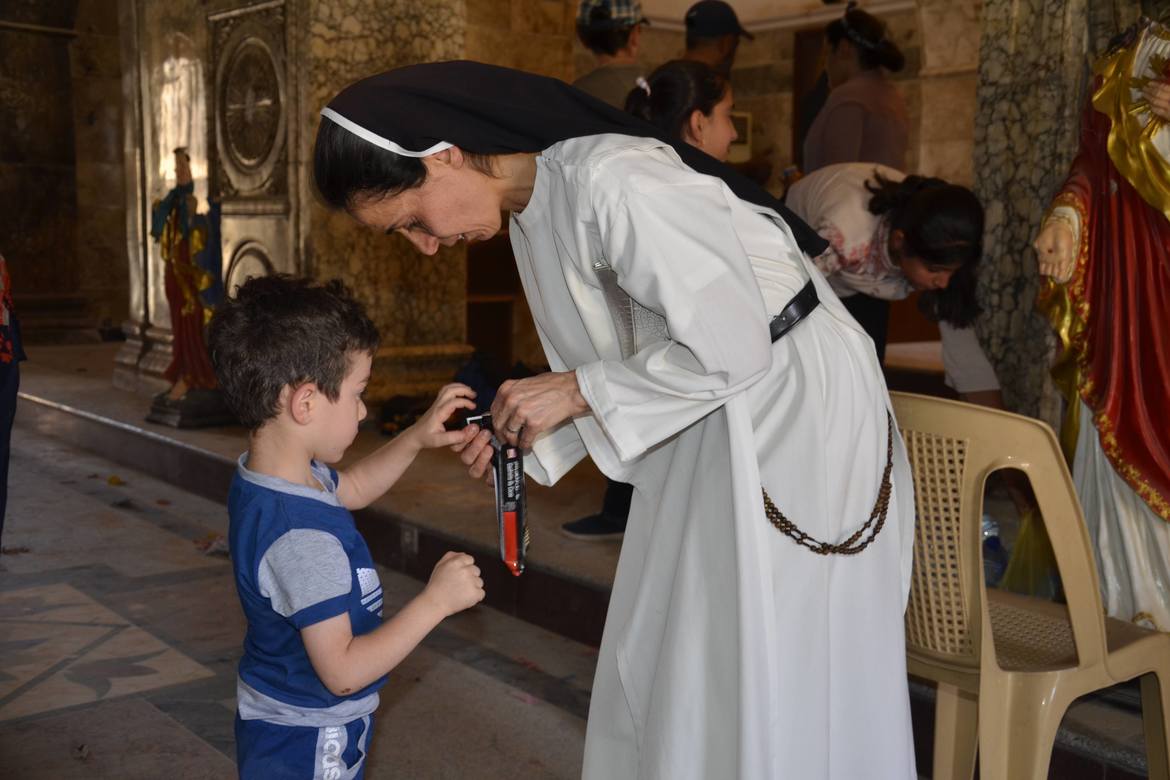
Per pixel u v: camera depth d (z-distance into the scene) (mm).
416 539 4555
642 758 1959
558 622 4000
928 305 3576
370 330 1842
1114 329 2957
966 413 2189
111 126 11734
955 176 9672
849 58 4746
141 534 5223
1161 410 2895
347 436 1848
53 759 2980
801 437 1886
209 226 6441
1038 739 2188
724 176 1918
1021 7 4355
